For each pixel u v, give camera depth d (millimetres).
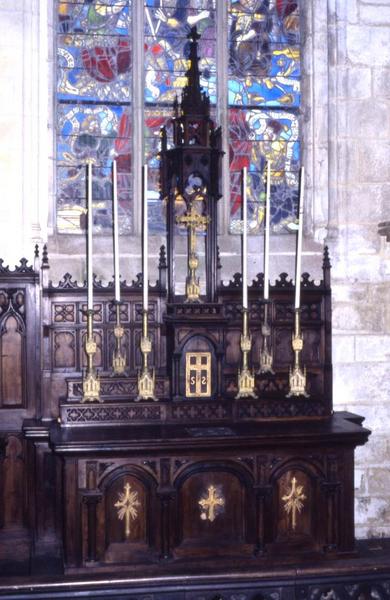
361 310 7785
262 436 6117
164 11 8102
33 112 7312
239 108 8172
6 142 7203
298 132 8211
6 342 6789
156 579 4035
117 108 7977
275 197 8164
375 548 7371
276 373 6961
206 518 6168
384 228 7637
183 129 6824
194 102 6824
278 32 8234
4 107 7215
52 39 7824
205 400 6594
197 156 6789
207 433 6180
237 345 7172
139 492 6090
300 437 6172
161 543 6078
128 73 8008
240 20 8188
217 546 6156
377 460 7766
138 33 7992
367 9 7906
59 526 6738
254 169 8164
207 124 6812
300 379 6598
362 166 7867
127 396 6602
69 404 6379
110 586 4004
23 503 6773
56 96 7855
